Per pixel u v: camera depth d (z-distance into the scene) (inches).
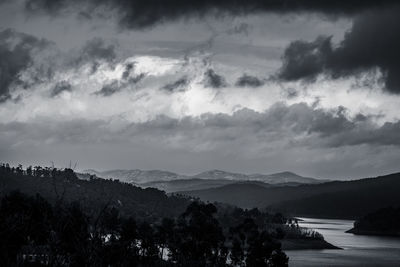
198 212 5329.7
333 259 7790.4
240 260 5526.6
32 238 2122.3
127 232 4242.1
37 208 2987.2
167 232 5246.1
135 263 3341.5
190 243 4911.4
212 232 5044.3
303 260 7480.3
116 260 2704.2
